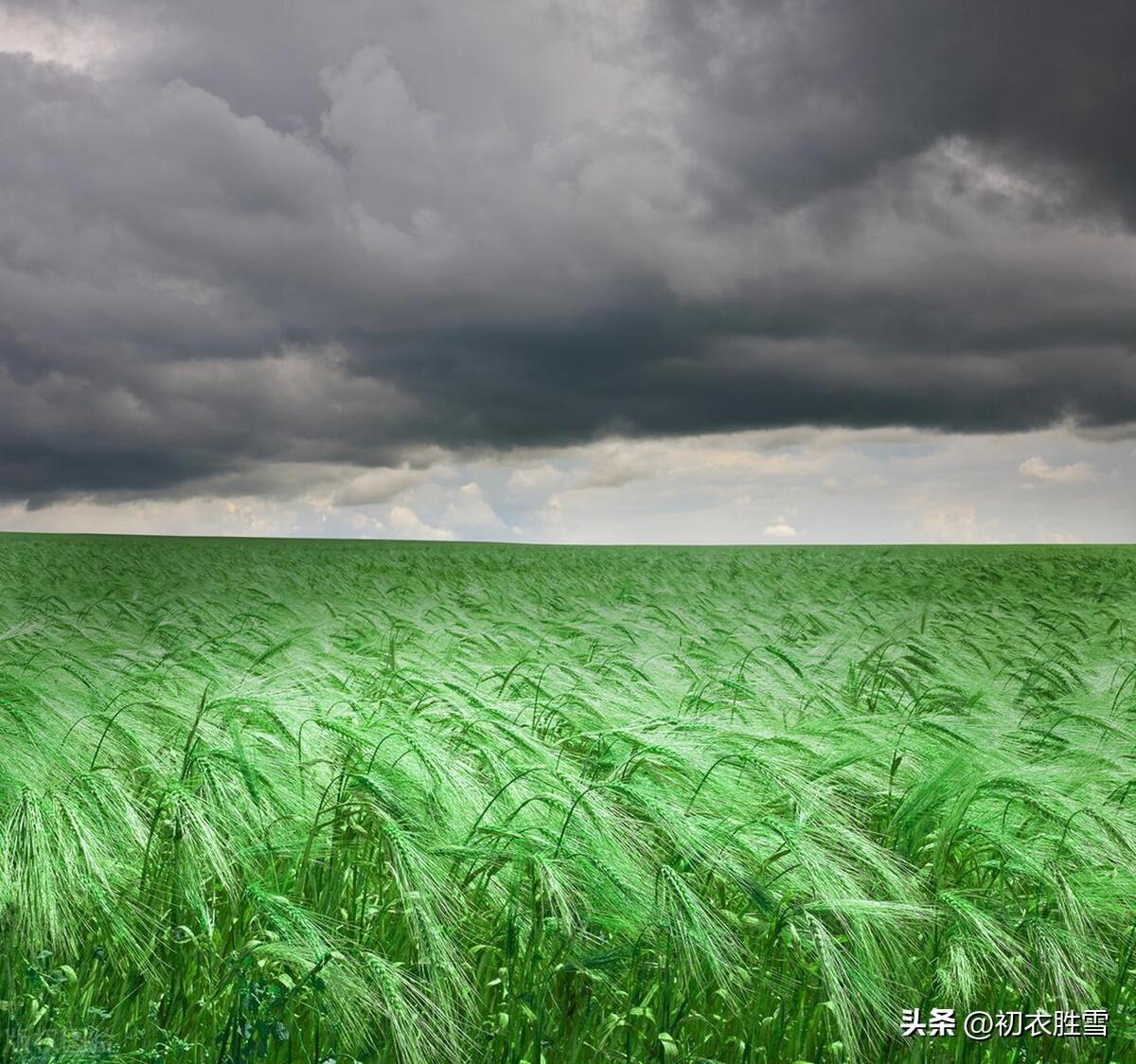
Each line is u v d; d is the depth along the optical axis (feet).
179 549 150.20
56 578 80.84
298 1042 12.43
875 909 13.07
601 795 14.34
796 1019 13.71
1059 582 92.84
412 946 13.76
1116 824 15.92
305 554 145.48
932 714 23.21
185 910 14.10
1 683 18.24
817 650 35.83
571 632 38.60
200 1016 12.70
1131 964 14.52
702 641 36.58
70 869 13.15
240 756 15.24
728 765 16.25
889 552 183.93
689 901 12.52
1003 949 13.99
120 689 21.76
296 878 14.82
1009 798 16.14
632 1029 12.87
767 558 153.58
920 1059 12.98
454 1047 12.15
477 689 23.47
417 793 15.34
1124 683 29.01
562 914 13.12
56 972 12.44
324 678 24.50
